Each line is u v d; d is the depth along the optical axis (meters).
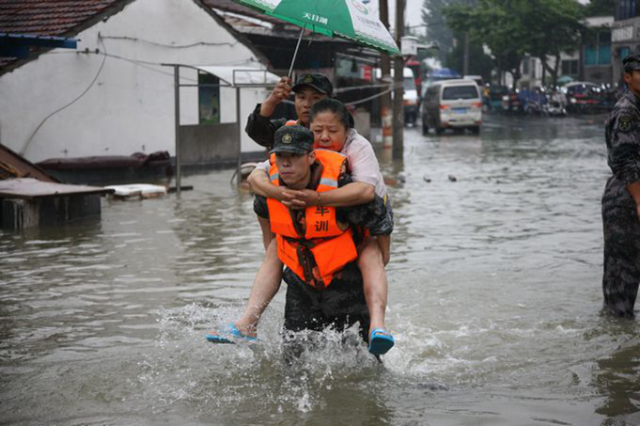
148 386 4.67
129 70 17.34
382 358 5.14
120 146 17.30
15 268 8.02
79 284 7.33
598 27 54.31
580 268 7.90
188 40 18.44
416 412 4.29
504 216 11.33
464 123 32.88
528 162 20.11
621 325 5.96
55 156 16.20
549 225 10.53
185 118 18.55
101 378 4.80
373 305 4.63
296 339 4.89
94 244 9.33
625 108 5.86
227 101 19.55
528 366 5.04
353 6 5.04
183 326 5.91
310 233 4.58
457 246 9.06
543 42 53.56
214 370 4.92
